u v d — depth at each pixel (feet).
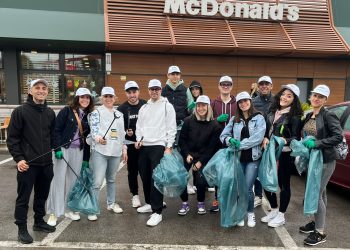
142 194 17.34
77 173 13.42
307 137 11.68
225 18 36.19
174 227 13.11
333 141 11.09
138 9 34.53
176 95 16.72
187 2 34.91
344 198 16.89
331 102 39.14
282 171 12.85
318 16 38.17
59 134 12.85
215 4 35.45
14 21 30.94
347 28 38.27
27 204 11.55
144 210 14.55
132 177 15.20
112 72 35.17
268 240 12.05
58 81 35.78
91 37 31.76
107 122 13.52
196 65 36.37
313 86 38.88
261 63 37.52
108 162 14.10
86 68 36.04
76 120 13.10
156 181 12.84
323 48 35.40
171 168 12.85
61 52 35.45
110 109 13.70
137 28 33.45
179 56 36.01
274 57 37.60
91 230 12.71
